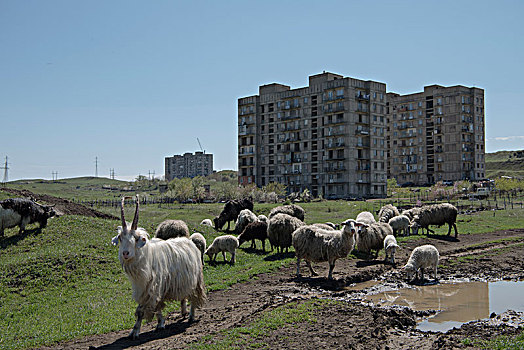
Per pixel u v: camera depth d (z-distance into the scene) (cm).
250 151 12181
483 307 1422
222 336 1031
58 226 2439
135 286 1051
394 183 10500
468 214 5119
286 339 1014
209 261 2238
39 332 1205
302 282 1748
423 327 1205
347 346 968
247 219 3069
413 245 2798
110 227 2561
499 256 2405
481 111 12812
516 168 19662
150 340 1032
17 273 1753
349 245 1758
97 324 1238
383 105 10900
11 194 3039
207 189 9556
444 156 12512
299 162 11212
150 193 12962
